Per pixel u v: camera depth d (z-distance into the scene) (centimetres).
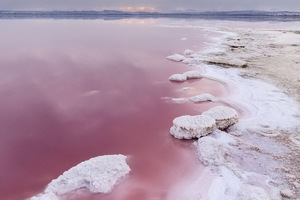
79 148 645
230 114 739
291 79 1170
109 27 4156
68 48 2062
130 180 518
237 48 2062
